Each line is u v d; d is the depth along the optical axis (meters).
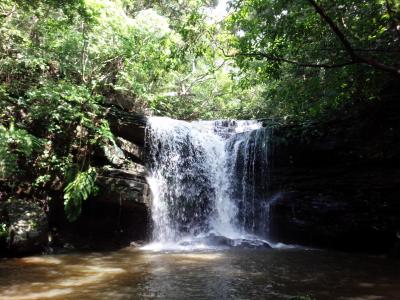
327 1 7.58
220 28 9.49
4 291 6.34
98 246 11.30
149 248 11.21
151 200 12.30
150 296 6.04
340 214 11.34
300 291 6.35
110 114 12.70
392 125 10.80
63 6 10.74
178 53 9.64
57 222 11.19
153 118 13.51
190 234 13.15
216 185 14.09
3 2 10.97
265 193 12.98
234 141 14.20
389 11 6.26
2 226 9.27
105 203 11.55
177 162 13.64
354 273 7.76
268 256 9.73
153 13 14.69
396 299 5.93
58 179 11.24
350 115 11.62
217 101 22.62
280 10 7.84
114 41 13.71
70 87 10.97
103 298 5.96
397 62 8.36
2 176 9.97
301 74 13.28
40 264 8.58
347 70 9.24
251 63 11.18
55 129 11.10
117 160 12.14
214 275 7.52
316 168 12.35
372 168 11.22
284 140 12.46
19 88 11.55
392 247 10.09
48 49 12.35
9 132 8.93
